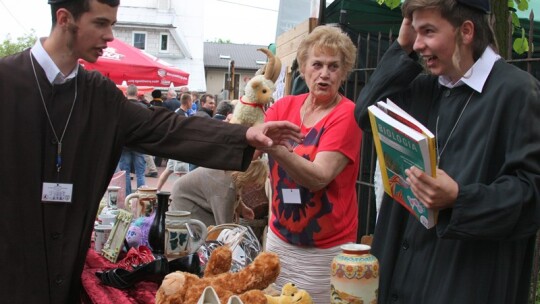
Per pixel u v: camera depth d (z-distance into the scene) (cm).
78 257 206
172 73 1075
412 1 161
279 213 254
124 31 3869
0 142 191
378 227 184
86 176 206
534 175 147
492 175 156
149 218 270
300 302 170
